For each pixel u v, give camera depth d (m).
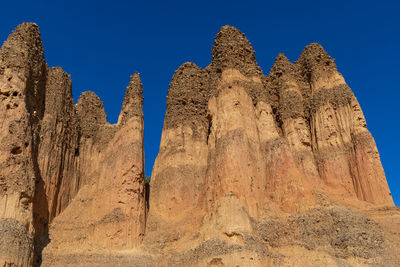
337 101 39.72
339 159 36.78
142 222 33.34
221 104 37.16
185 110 42.53
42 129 34.62
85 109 41.78
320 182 35.75
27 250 26.06
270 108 39.00
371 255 26.81
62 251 30.09
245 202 30.75
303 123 39.56
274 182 33.28
